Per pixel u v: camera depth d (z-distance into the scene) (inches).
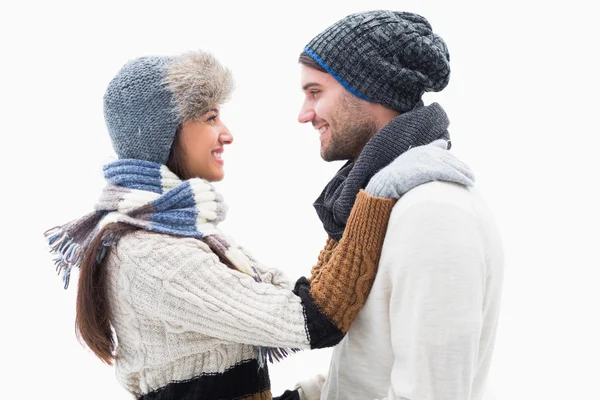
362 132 63.7
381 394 60.4
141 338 61.6
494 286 58.6
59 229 67.5
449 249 53.7
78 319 63.1
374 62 61.3
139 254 59.0
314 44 64.1
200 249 60.1
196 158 65.2
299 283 61.9
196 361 62.3
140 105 63.1
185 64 63.6
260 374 66.0
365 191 58.0
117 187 63.9
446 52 65.2
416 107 63.6
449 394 53.2
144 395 64.6
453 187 57.1
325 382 68.4
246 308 57.2
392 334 56.6
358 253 56.9
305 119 66.1
